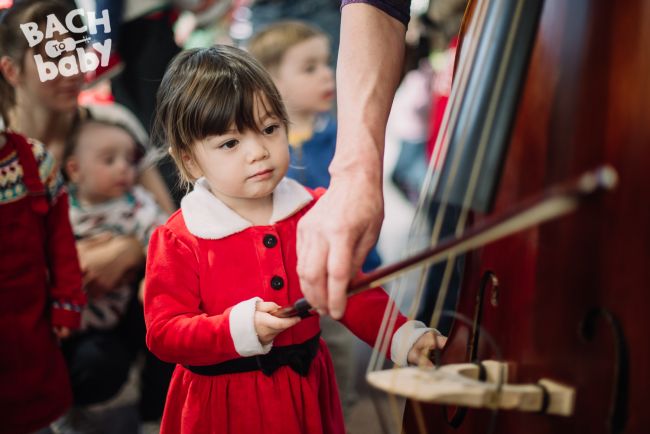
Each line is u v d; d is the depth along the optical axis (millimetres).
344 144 1178
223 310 1269
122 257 2129
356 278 1107
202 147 1271
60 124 2076
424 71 3600
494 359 1019
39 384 1760
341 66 1272
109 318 2154
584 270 888
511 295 994
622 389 832
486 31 1032
